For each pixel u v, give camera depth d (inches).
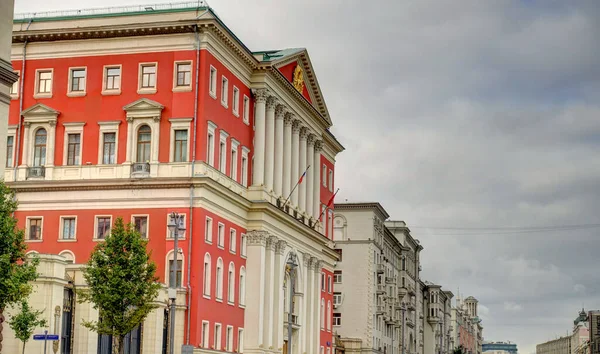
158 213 2726.4
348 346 4899.1
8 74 1755.7
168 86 2778.1
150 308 2234.3
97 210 2760.8
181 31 2787.9
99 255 2207.2
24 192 2817.4
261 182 3171.8
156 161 2743.6
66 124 2819.9
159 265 2696.9
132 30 2797.7
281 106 3329.2
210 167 2795.3
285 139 3427.7
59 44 2861.7
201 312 2701.8
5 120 1764.3
